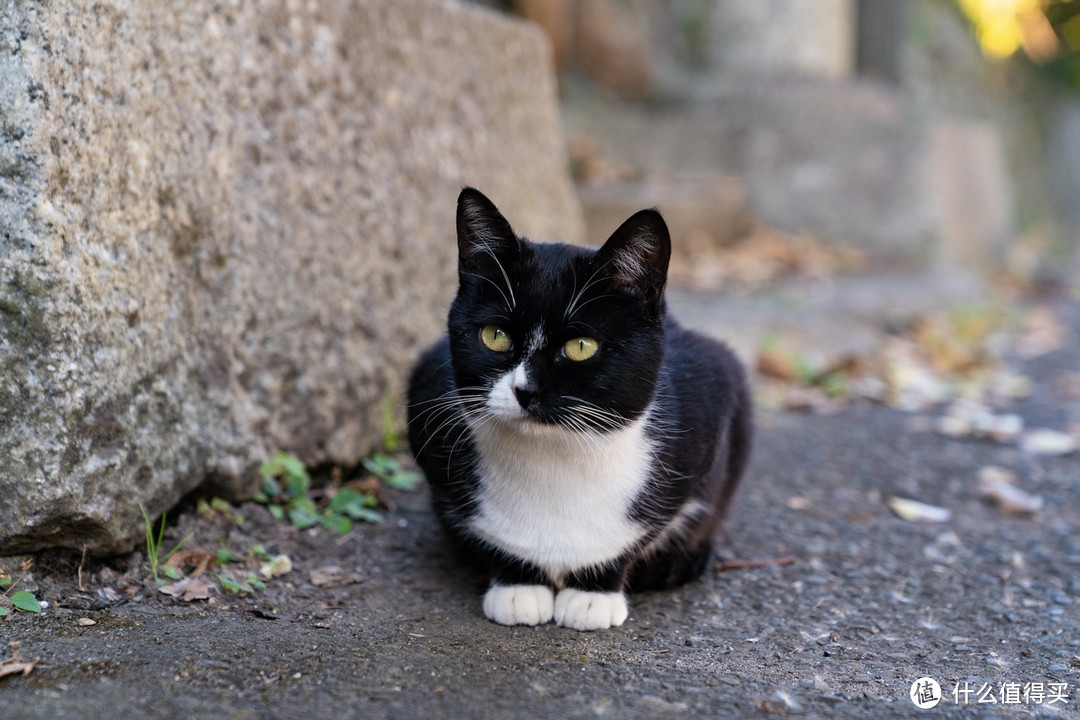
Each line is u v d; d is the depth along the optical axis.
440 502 2.57
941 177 8.48
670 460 2.46
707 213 7.65
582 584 2.47
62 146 2.12
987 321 7.04
